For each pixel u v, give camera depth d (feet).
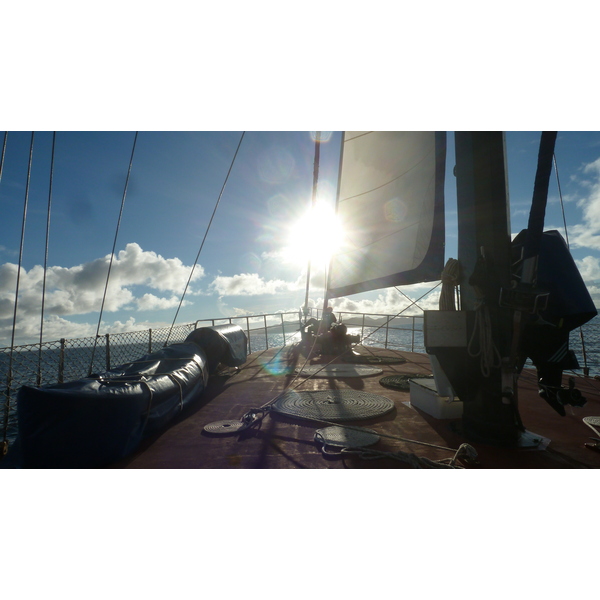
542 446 11.41
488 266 11.56
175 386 15.14
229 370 27.45
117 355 18.53
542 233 11.62
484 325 11.67
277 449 11.78
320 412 15.34
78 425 10.44
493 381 11.69
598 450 11.17
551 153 10.49
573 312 11.60
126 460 11.17
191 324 27.37
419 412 15.79
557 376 12.26
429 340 12.30
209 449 11.91
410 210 29.86
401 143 30.30
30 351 14.12
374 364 29.32
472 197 12.19
